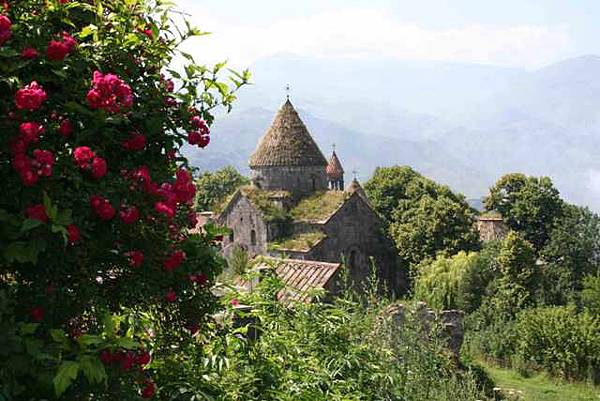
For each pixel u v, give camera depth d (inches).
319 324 312.5
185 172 203.2
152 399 212.5
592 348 1225.4
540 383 1211.9
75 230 166.6
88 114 180.7
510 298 1654.8
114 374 180.4
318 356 302.7
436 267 1777.8
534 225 2422.5
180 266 205.6
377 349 353.1
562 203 2415.1
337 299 380.2
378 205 2464.3
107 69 203.0
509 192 2497.5
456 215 2087.8
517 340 1332.4
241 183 3206.2
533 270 1710.1
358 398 278.4
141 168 191.2
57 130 181.3
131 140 196.4
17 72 179.8
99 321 184.4
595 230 2148.1
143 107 201.8
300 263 895.7
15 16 189.6
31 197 169.9
